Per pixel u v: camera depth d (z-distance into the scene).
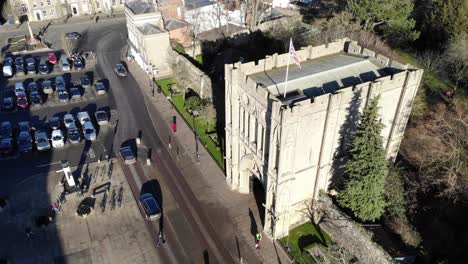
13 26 131.38
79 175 68.81
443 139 62.09
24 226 59.22
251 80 51.59
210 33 108.25
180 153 74.38
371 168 51.28
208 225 59.34
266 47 101.50
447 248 54.03
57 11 137.38
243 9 111.50
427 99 72.81
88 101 90.62
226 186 66.56
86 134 77.19
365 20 91.06
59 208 62.25
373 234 53.72
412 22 88.31
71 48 116.69
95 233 58.31
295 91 53.44
